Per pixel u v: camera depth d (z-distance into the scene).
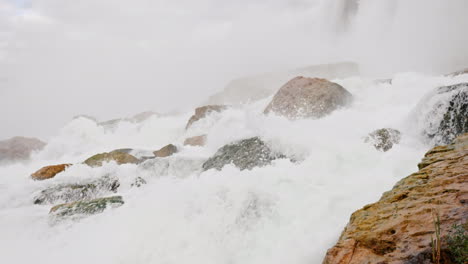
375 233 3.02
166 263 4.52
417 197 3.37
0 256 5.25
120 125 20.33
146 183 8.76
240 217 5.06
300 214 4.91
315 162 6.55
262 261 4.26
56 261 4.96
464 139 4.73
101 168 9.27
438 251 2.42
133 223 5.44
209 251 4.61
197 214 5.25
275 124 9.51
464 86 6.64
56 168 10.13
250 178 5.86
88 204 6.72
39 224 6.26
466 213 2.76
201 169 8.98
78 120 18.75
